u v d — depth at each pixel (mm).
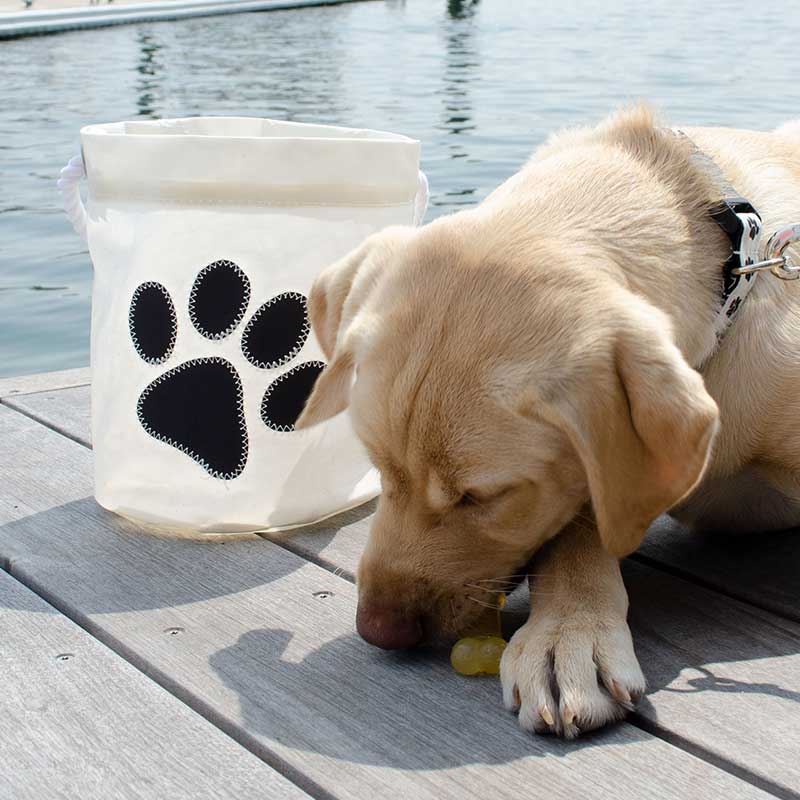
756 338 949
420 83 4469
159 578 1019
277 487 1084
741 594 995
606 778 804
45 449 1246
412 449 857
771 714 854
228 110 3748
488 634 916
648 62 5031
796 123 1137
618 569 928
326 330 991
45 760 823
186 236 1046
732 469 988
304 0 8930
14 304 1952
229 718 856
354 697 876
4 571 1034
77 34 6422
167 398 1067
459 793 793
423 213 1144
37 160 2928
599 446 829
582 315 848
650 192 943
